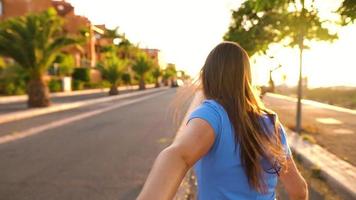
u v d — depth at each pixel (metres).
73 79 62.78
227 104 1.45
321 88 46.47
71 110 27.42
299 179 1.59
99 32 92.56
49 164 9.77
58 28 28.73
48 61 28.03
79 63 72.69
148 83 113.00
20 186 7.71
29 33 26.84
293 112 23.20
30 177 8.43
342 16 5.93
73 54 69.44
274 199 1.55
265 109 1.56
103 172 8.79
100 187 7.55
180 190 6.94
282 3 6.30
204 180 1.43
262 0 6.30
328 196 6.78
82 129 16.80
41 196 7.03
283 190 6.89
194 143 1.30
